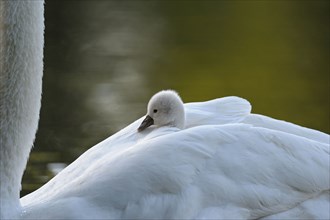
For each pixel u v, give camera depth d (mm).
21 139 9484
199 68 22750
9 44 9352
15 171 9406
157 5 29750
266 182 9359
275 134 9641
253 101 20062
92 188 9031
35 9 9383
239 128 9570
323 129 17891
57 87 20812
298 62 23531
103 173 9141
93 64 22906
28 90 9484
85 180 9188
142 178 8992
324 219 9586
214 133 9398
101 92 20391
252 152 9414
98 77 21703
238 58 23812
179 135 9344
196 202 9000
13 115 9430
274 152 9508
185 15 28359
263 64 23234
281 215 9508
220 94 20672
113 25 26859
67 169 10352
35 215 9016
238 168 9258
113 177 9047
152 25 27016
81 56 23672
